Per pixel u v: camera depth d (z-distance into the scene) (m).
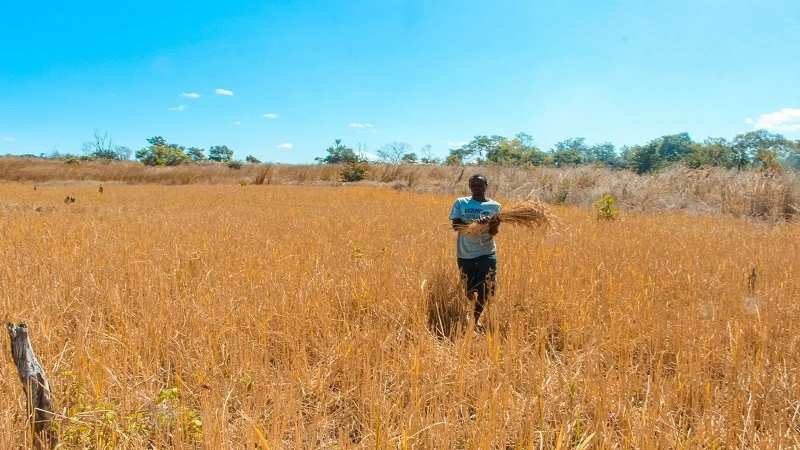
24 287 5.49
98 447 2.91
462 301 5.28
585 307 5.19
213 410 3.23
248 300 5.20
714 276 6.30
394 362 3.97
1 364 3.68
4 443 2.80
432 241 8.90
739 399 3.42
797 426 3.32
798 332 4.44
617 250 7.90
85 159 56.97
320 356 4.27
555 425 3.24
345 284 5.70
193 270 7.00
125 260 6.93
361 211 15.55
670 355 4.33
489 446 2.81
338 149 63.38
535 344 4.34
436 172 33.72
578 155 74.75
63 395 3.40
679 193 18.45
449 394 3.68
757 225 12.98
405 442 2.81
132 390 3.47
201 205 18.44
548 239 8.42
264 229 10.99
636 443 3.04
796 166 17.27
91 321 5.00
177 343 4.23
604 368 4.15
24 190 27.61
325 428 3.29
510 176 25.02
